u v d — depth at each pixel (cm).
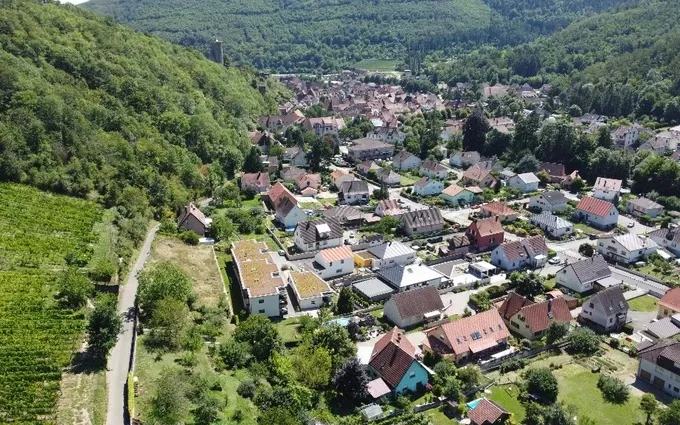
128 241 11688
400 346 8338
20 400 6650
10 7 16862
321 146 19450
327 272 11650
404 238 13738
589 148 19262
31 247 10475
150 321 8550
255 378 7700
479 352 8831
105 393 6981
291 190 17262
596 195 16938
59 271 9844
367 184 16738
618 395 7975
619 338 9519
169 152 15738
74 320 8325
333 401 7700
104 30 19612
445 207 16275
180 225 13138
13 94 13700
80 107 14862
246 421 6719
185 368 7575
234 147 19100
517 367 8644
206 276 10988
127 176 13950
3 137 12738
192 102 19250
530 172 18775
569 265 11362
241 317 9575
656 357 8244
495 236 13288
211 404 6675
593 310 9881
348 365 7744
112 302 8619
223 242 12838
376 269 11988
